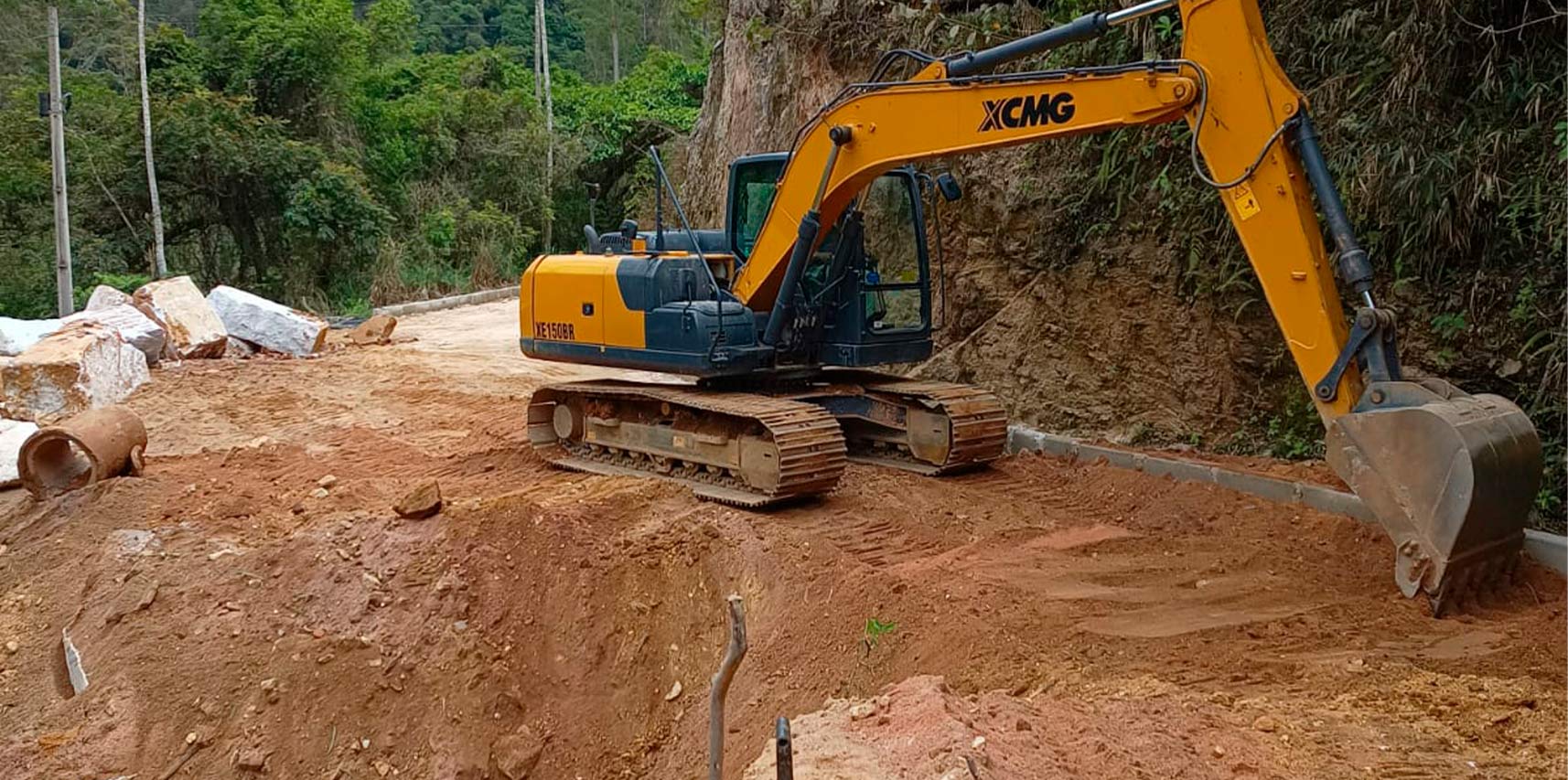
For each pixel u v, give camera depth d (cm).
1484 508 612
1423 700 516
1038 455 1054
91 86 2636
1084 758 446
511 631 782
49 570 925
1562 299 826
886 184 1045
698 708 702
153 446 1182
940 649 614
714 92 1984
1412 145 870
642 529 841
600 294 997
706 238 1064
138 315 1627
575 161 3569
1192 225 1042
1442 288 906
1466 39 845
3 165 2311
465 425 1265
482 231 3155
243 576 851
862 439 1055
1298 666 567
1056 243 1155
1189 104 685
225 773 730
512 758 723
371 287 2786
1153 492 909
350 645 776
